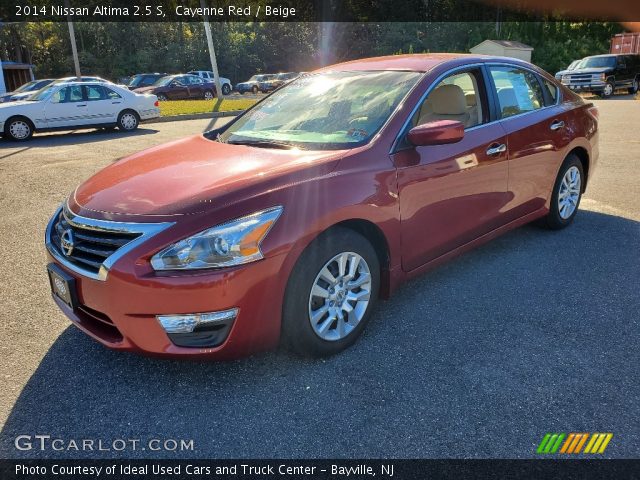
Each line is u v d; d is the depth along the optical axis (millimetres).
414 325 3254
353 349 3000
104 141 12055
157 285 2391
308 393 2613
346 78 3797
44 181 7594
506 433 2314
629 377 2695
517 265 4145
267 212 2531
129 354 2980
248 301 2498
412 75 3543
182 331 2461
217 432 2363
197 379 2742
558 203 4738
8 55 44125
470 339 3084
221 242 2418
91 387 2691
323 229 2680
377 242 3107
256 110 3963
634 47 26688
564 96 4750
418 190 3186
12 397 2613
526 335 3117
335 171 2832
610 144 9875
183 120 16719
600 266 4109
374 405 2514
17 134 12570
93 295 2557
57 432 2379
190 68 44562
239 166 2895
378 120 3234
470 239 3740
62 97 13125
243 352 2613
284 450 2250
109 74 43969
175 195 2617
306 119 3529
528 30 43219
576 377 2701
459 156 3443
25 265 4371
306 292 2688
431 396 2570
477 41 43281
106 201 2711
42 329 3281
